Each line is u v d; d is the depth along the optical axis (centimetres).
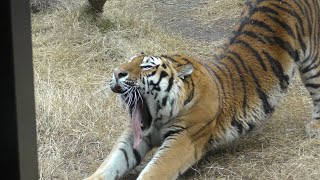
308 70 568
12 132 196
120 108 614
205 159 521
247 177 490
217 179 488
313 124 563
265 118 546
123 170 473
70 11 835
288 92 664
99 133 564
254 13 570
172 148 470
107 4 925
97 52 755
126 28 825
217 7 957
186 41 827
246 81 530
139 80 452
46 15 859
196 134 484
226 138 514
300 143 542
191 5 984
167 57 494
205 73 500
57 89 646
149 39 808
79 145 547
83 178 493
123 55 750
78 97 631
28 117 202
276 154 525
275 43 550
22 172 203
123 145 479
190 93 477
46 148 540
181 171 472
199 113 481
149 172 451
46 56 736
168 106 466
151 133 491
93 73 705
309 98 650
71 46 766
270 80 541
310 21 566
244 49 548
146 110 475
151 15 923
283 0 561
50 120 581
